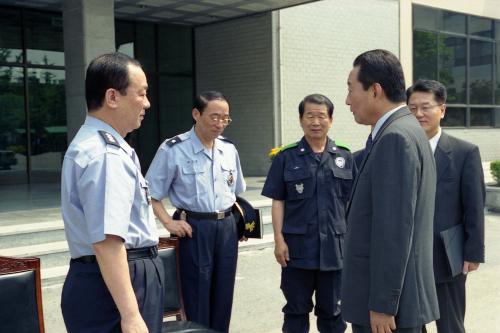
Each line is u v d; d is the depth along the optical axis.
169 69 11.42
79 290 1.99
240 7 9.81
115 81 1.98
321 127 3.24
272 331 4.07
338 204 3.29
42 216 6.52
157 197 3.21
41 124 10.12
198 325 2.82
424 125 2.92
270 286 5.18
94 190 1.88
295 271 3.29
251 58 10.60
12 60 9.73
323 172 3.27
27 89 9.91
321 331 3.38
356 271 2.13
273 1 9.34
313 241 3.22
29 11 9.84
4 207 7.23
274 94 10.33
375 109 2.16
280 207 3.35
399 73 2.14
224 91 11.20
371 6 11.81
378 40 12.00
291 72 10.54
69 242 2.02
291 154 3.32
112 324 2.00
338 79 11.24
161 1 9.36
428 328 3.97
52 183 10.10
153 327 2.09
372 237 2.03
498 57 15.45
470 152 2.95
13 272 2.43
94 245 1.87
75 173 1.93
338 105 11.26
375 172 2.04
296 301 3.31
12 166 9.85
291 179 3.25
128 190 1.93
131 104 2.02
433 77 13.70
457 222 2.96
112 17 7.84
